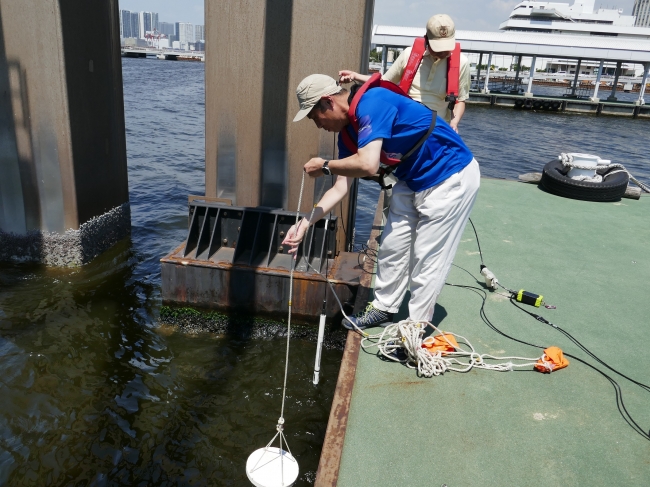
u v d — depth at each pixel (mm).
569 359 3221
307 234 5125
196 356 4793
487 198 6797
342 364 3029
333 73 5031
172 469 3562
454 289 4129
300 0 4895
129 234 7617
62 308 5465
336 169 2549
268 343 5016
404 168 2791
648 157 23109
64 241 6250
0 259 6375
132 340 4984
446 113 4223
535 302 3873
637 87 79062
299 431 3951
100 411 4039
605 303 3996
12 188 6102
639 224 6020
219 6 4996
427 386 2896
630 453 2465
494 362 3146
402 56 4125
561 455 2436
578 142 26547
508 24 105250
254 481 2420
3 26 5594
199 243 5129
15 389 4219
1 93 5793
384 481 2258
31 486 3365
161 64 70625
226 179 5418
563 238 5434
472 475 2303
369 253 4836
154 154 13531
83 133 6168
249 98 5184
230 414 4094
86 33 6047
